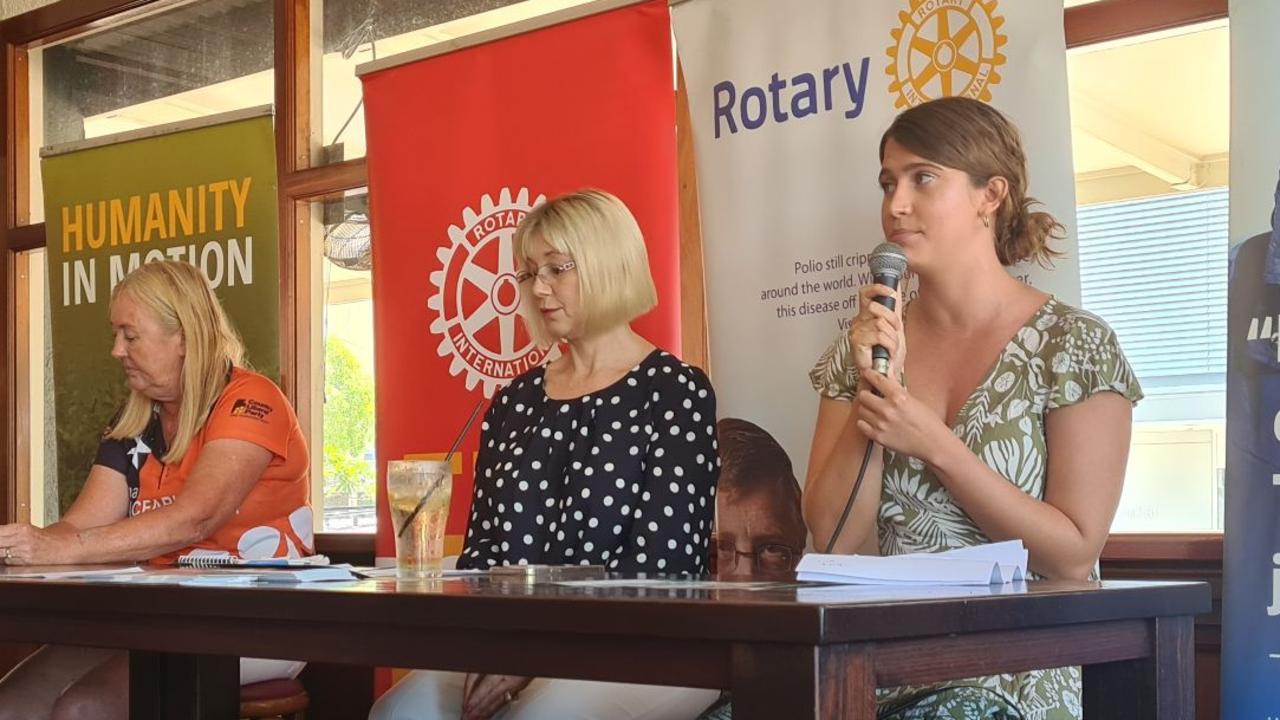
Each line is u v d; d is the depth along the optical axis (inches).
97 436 166.7
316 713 151.9
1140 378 107.6
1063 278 99.3
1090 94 111.7
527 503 95.5
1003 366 85.2
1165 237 107.4
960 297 88.6
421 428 136.3
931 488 85.1
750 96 117.1
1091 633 59.0
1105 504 81.4
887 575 62.9
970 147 89.4
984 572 62.2
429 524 73.6
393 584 63.3
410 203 138.4
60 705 97.2
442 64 137.1
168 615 64.5
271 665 114.5
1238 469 92.2
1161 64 108.7
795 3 115.1
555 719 77.3
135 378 119.7
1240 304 93.2
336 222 160.9
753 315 116.1
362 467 155.9
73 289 169.0
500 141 133.1
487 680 78.2
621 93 126.3
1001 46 104.6
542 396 100.9
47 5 188.1
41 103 192.9
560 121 129.5
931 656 49.9
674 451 93.6
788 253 114.6
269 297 154.4
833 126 112.9
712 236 118.4
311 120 163.8
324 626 58.2
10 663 175.8
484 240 133.8
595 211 100.0
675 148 124.2
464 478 133.0
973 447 84.4
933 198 89.3
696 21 120.4
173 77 180.1
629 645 49.4
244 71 172.2
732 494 116.0
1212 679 101.8
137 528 107.3
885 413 80.4
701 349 128.0
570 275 98.6
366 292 157.4
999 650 53.5
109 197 166.2
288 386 159.8
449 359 135.1
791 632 44.4
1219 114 106.3
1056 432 83.4
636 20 126.1
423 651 54.9
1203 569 102.3
